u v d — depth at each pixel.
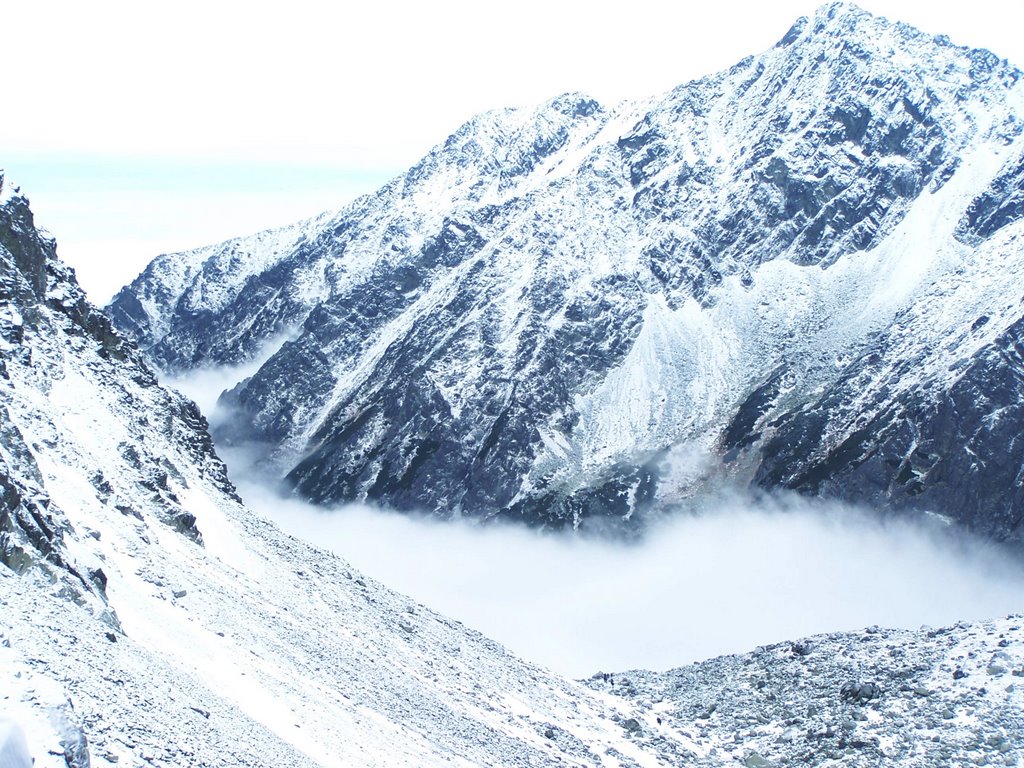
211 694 43.34
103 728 30.84
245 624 59.12
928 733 76.50
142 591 53.44
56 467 61.00
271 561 81.69
